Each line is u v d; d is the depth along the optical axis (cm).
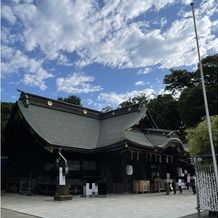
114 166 2253
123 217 1048
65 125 2428
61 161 1872
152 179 2383
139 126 2684
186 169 3080
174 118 4966
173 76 5256
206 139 1099
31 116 2242
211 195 927
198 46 1290
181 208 1266
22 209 1315
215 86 4012
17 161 2620
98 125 2814
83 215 1112
